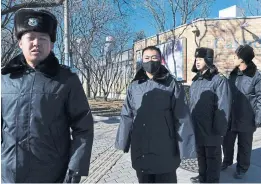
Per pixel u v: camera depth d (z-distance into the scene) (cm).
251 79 459
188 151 288
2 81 213
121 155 624
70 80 217
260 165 530
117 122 1095
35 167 205
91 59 1962
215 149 397
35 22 207
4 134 210
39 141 204
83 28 1794
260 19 1337
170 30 1628
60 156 215
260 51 1341
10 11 882
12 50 985
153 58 300
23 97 205
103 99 2128
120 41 2050
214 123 388
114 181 464
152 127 294
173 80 301
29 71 212
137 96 307
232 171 502
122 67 2181
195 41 1440
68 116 221
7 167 205
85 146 216
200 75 414
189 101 423
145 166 298
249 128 458
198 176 451
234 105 468
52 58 220
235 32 1376
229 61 1384
